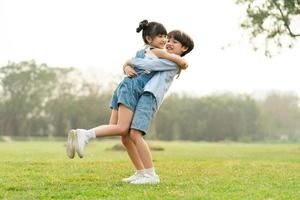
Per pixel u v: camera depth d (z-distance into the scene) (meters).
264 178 7.79
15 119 84.94
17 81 84.56
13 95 84.75
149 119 6.81
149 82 6.82
